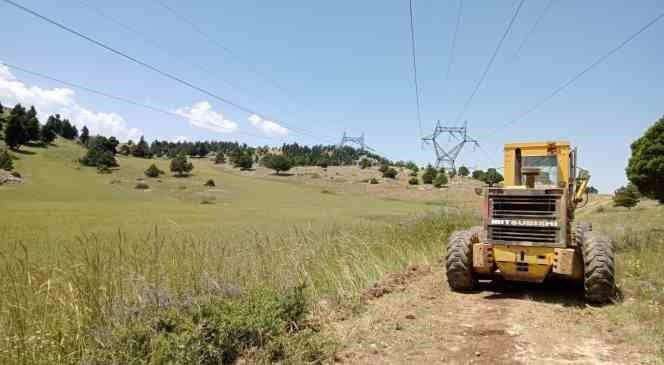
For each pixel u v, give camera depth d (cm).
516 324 664
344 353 526
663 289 814
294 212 6425
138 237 784
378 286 856
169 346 434
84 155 14975
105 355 418
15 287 500
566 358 525
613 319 675
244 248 825
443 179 12544
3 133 15225
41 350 437
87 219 4159
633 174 3709
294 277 750
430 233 1559
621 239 1552
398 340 579
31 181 10500
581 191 1019
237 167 18350
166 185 11725
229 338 491
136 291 542
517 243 848
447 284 963
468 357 527
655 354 525
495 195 877
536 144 973
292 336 536
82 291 516
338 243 1065
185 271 652
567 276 866
